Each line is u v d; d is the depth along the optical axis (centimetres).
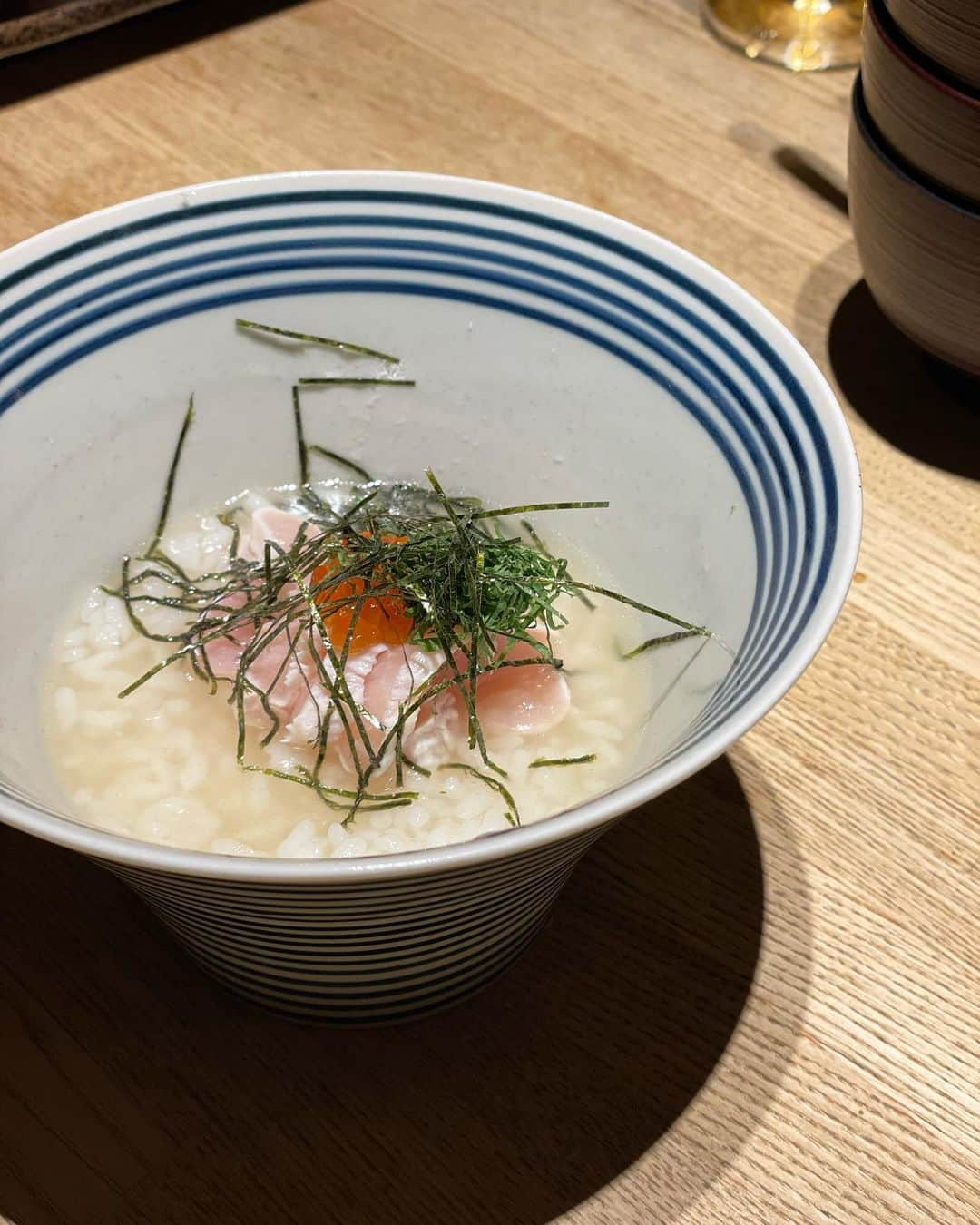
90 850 19
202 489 31
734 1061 26
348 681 27
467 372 30
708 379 27
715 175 44
